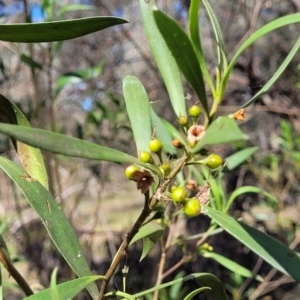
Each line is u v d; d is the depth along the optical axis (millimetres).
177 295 553
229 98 1042
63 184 805
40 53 660
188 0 976
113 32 1075
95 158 188
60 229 226
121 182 1100
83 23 225
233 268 433
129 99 248
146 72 1142
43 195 227
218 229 452
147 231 273
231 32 1102
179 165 204
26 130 168
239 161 447
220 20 1080
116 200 1409
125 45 1126
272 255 209
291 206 940
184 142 213
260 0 963
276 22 194
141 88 251
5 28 222
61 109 898
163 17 162
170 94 240
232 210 929
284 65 221
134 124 243
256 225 927
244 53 996
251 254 1023
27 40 235
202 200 236
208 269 969
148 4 249
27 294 311
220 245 1027
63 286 216
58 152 175
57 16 608
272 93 1023
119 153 198
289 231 830
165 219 441
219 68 214
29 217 830
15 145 271
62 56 1049
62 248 223
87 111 718
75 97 891
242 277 744
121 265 941
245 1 1021
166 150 344
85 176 971
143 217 213
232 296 739
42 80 768
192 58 181
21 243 737
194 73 187
